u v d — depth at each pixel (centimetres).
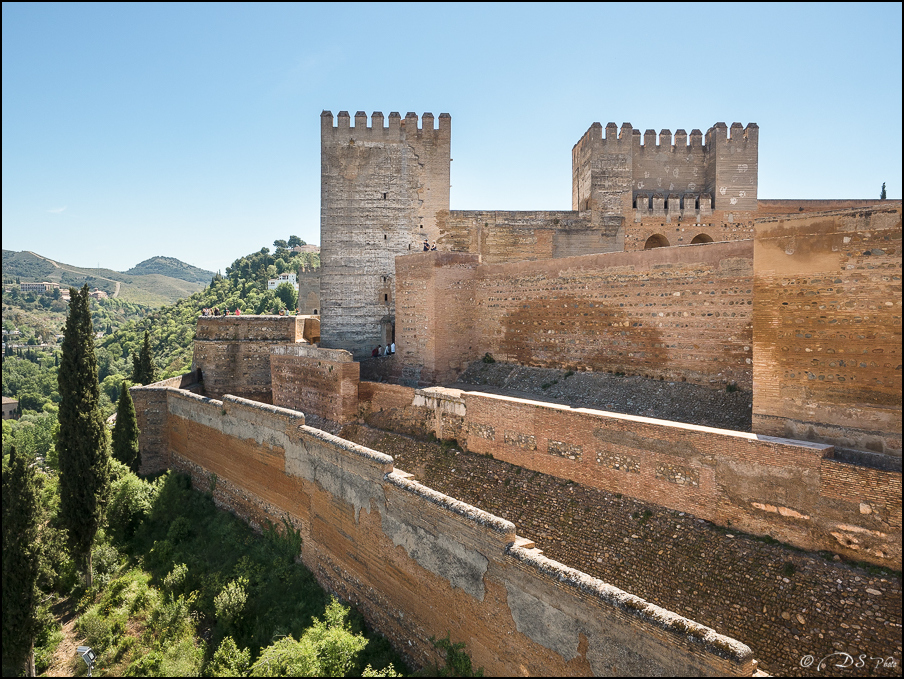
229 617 1557
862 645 901
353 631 1419
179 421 2750
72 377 1944
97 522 1955
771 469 1118
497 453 1727
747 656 717
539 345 2330
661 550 1220
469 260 2594
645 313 1931
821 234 1202
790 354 1255
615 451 1397
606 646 873
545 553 1395
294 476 1834
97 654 1579
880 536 980
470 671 1127
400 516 1338
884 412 1118
